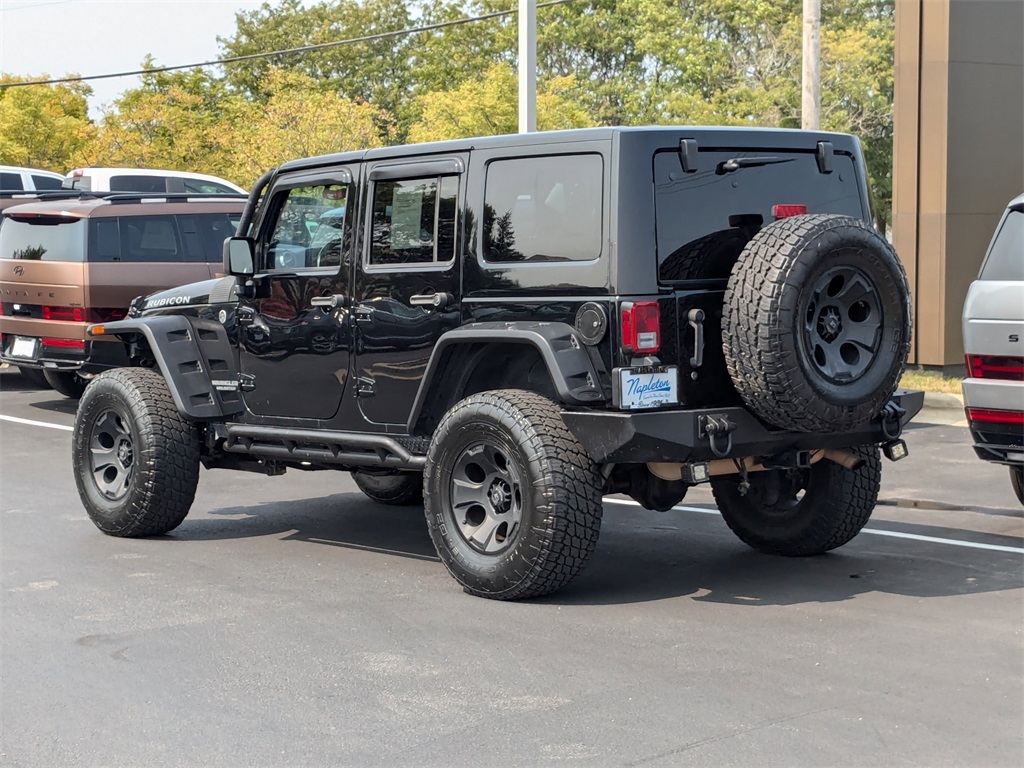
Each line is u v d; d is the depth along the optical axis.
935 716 4.78
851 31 46.53
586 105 57.50
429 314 6.93
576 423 6.19
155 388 8.22
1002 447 7.76
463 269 6.78
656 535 8.27
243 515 9.11
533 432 6.26
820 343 6.19
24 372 17.25
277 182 7.79
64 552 7.87
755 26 51.50
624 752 4.47
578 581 7.01
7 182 22.45
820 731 4.64
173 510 8.15
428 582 7.01
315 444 7.64
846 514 7.26
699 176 6.41
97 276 14.00
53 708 5.06
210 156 44.47
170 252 14.50
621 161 6.20
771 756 4.41
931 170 16.31
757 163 6.61
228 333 8.06
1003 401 7.70
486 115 41.72
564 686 5.19
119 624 6.24
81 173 21.84
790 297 5.97
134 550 7.94
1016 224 7.80
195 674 5.45
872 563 7.36
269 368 7.85
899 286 6.29
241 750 4.58
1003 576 7.00
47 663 5.63
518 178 6.59
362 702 5.05
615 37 59.34
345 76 71.69
